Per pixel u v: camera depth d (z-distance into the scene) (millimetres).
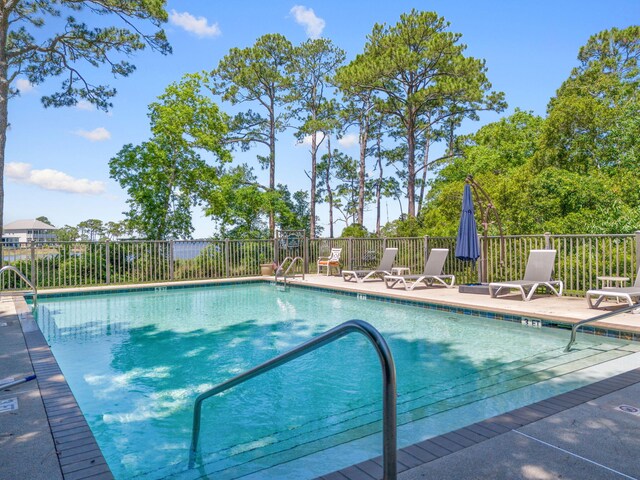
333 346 5832
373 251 13570
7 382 3564
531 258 8281
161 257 13070
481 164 22391
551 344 5473
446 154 30250
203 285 12336
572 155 15000
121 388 4336
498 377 4191
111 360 5293
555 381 3936
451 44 20125
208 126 20938
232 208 23562
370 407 3605
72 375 4754
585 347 5188
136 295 11016
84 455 2336
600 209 12070
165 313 8453
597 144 15125
